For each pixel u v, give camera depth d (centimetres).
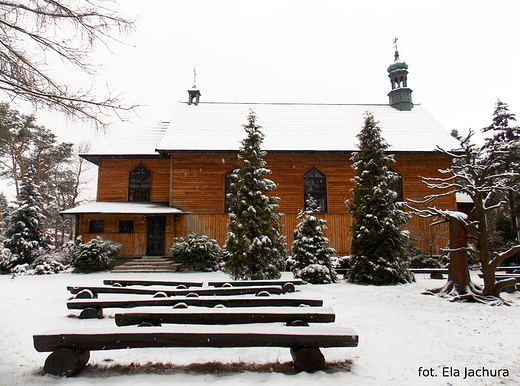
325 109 3134
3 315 859
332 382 475
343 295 1177
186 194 2409
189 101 3095
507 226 2595
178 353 589
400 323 800
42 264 2072
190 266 2117
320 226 1669
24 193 2409
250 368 525
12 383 466
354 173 2497
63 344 497
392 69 3256
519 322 810
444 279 1641
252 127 1647
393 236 1541
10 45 594
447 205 2452
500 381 489
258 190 1568
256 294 943
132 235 2339
